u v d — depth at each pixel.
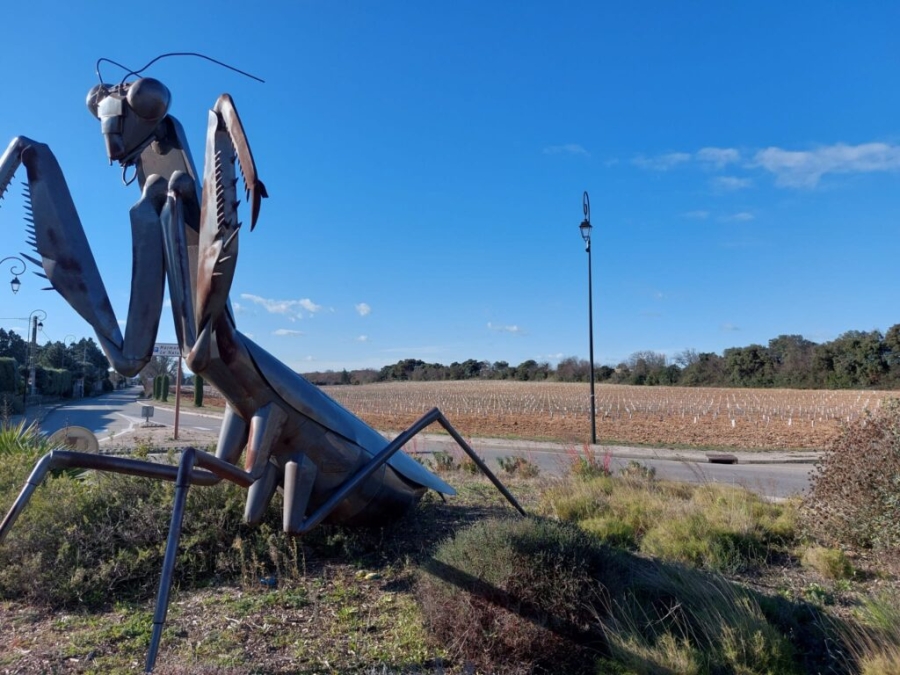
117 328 3.68
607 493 8.18
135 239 3.80
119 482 6.07
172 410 39.44
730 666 3.82
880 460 5.64
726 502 7.17
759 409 39.97
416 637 4.19
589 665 3.95
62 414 35.12
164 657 3.90
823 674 3.90
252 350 4.53
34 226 3.59
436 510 7.27
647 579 4.75
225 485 6.02
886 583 5.13
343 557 5.79
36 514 5.44
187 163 3.98
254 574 5.27
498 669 3.84
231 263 3.52
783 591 5.00
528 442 20.66
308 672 3.74
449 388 71.69
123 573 5.16
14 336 63.22
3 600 4.98
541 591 4.04
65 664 3.85
